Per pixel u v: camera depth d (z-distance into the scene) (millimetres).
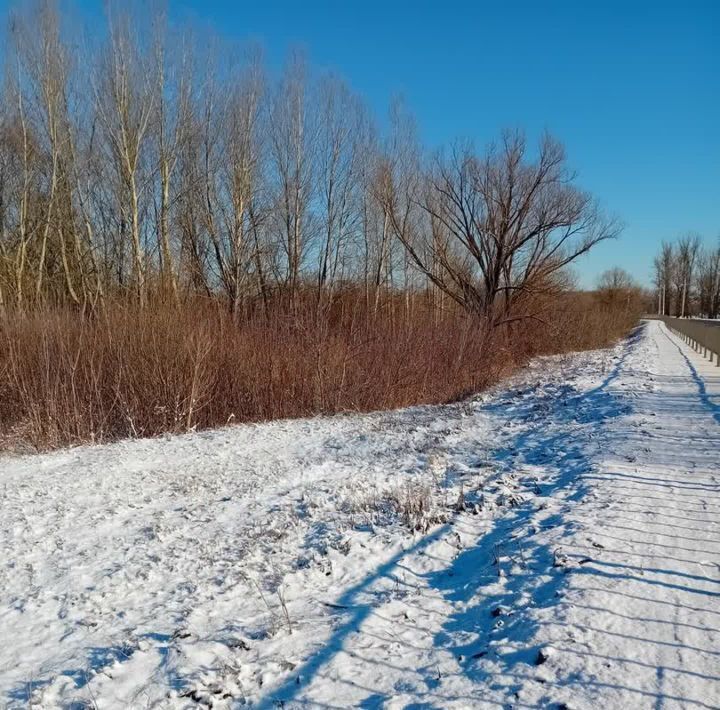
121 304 14656
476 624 3623
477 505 5863
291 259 25234
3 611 4160
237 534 5453
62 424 10586
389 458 8328
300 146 24469
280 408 12656
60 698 3137
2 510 6199
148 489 6934
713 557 4148
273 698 3025
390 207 23062
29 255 22844
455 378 15836
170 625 3834
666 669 2908
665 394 11984
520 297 24562
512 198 22156
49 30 20859
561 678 2912
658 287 98375
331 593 4223
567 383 15328
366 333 15352
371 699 2945
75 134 21969
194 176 23453
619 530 4723
